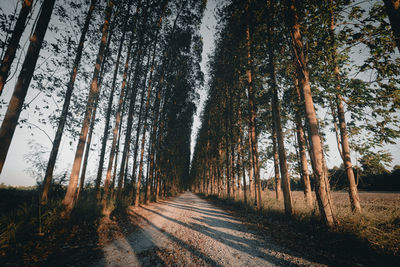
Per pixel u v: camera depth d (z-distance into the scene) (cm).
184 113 2203
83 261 318
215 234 521
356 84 550
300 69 598
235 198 1411
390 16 279
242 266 309
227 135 1516
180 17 1589
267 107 1167
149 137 1791
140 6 1086
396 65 420
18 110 362
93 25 751
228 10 1107
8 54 329
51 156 557
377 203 628
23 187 1047
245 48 974
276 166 1144
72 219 526
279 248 398
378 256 324
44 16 407
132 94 1247
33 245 357
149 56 1454
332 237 428
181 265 312
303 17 603
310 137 554
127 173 1442
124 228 573
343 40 514
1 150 330
